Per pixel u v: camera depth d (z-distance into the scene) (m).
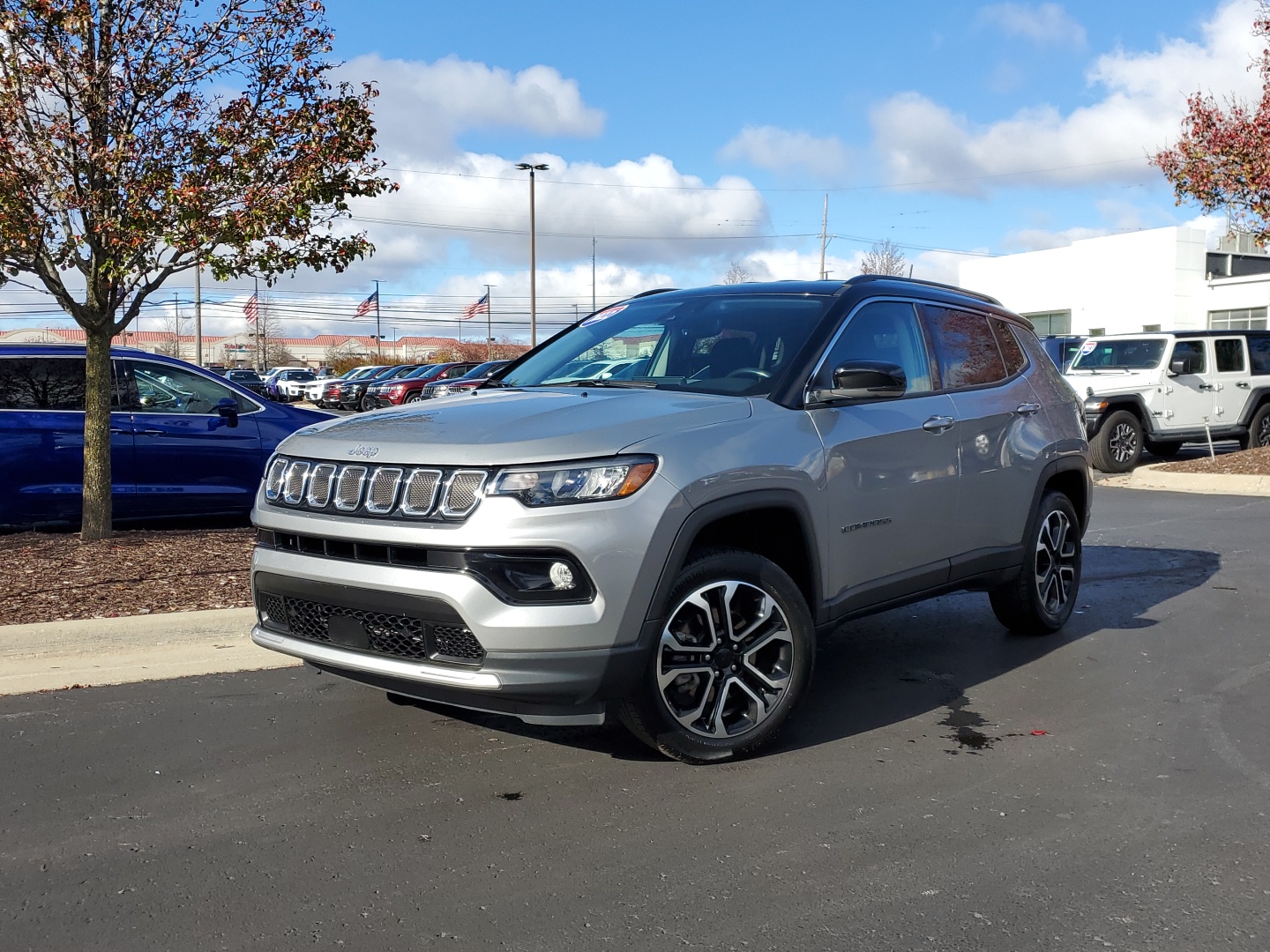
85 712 4.49
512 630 3.32
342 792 3.64
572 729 4.29
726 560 3.77
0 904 2.87
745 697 3.92
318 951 2.62
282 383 46.31
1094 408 14.19
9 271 6.93
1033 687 4.92
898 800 3.57
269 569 3.84
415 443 3.60
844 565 4.28
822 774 3.81
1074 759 3.97
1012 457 5.31
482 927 2.74
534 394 4.29
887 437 4.48
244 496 8.93
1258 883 2.98
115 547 7.35
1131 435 14.34
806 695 4.27
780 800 3.56
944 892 2.92
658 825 3.36
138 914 2.81
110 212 6.86
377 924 2.76
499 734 4.22
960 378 5.18
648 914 2.80
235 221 6.78
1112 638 5.82
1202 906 2.84
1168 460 16.42
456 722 4.37
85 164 6.62
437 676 3.42
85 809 3.49
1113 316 38.78
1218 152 13.80
